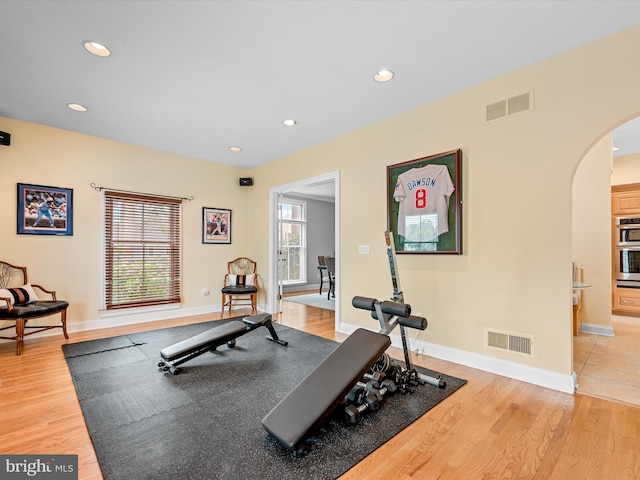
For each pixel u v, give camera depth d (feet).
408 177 10.51
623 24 6.66
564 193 7.64
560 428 6.07
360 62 7.99
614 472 4.89
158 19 6.42
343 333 12.86
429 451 5.40
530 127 8.13
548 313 7.87
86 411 6.62
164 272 15.42
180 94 9.64
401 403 7.03
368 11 6.22
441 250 9.67
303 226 26.58
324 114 11.09
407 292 10.71
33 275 11.91
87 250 13.16
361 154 12.30
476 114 9.11
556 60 7.74
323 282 27.78
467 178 9.28
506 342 8.52
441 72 8.46
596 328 13.17
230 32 6.84
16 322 10.17
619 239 16.61
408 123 10.76
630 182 16.58
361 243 12.25
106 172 13.65
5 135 10.93
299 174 15.24
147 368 9.02
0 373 8.61
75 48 7.37
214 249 17.29
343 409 6.33
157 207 15.23
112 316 13.82
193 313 16.33
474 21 6.52
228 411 6.67
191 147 14.80
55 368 8.97
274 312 16.94
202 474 4.79
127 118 11.45
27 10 6.13
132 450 5.34
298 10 6.19
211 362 9.60
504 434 5.89
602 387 7.83
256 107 10.54
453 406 6.91
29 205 11.84
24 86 9.14
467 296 9.26
